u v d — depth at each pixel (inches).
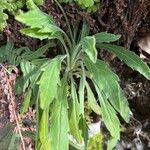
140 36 14.8
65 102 12.6
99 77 12.6
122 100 12.6
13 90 13.1
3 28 13.2
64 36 13.7
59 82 12.1
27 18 11.5
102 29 14.2
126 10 13.5
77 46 12.8
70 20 13.8
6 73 13.1
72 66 13.5
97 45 13.4
